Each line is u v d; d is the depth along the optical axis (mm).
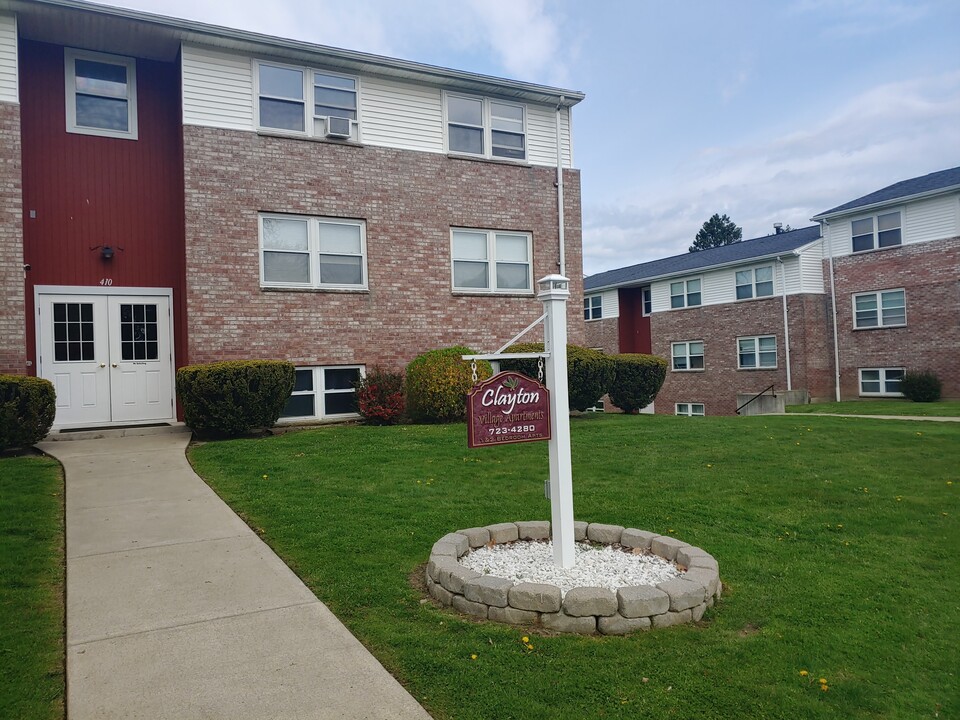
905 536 6141
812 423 13523
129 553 5305
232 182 12203
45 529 5855
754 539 6016
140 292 12281
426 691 3400
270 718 3129
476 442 4641
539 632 4043
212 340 11922
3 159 10492
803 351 23906
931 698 3469
